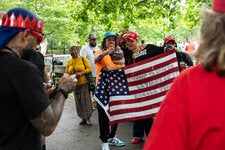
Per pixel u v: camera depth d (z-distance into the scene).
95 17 11.34
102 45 5.05
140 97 4.66
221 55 1.08
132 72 4.66
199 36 1.15
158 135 1.16
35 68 1.87
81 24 12.49
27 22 1.92
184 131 1.14
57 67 11.60
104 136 4.91
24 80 1.79
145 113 4.65
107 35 4.90
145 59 4.88
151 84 4.62
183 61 5.44
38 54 3.40
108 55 4.81
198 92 1.12
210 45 1.11
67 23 18.44
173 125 1.14
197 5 10.77
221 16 1.10
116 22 11.52
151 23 12.61
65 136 5.96
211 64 1.11
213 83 1.11
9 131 1.80
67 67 6.77
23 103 1.78
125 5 10.88
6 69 1.79
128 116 4.67
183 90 1.16
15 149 1.80
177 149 1.13
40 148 1.95
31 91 1.78
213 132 1.08
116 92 4.69
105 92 4.72
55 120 1.90
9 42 1.90
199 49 1.14
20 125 1.83
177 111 1.15
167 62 4.55
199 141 1.10
